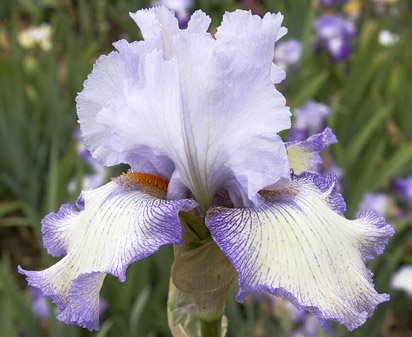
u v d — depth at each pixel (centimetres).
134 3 127
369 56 95
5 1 148
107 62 34
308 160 36
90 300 31
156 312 71
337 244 31
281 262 30
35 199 94
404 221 75
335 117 90
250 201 33
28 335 66
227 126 32
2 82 98
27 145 96
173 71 31
